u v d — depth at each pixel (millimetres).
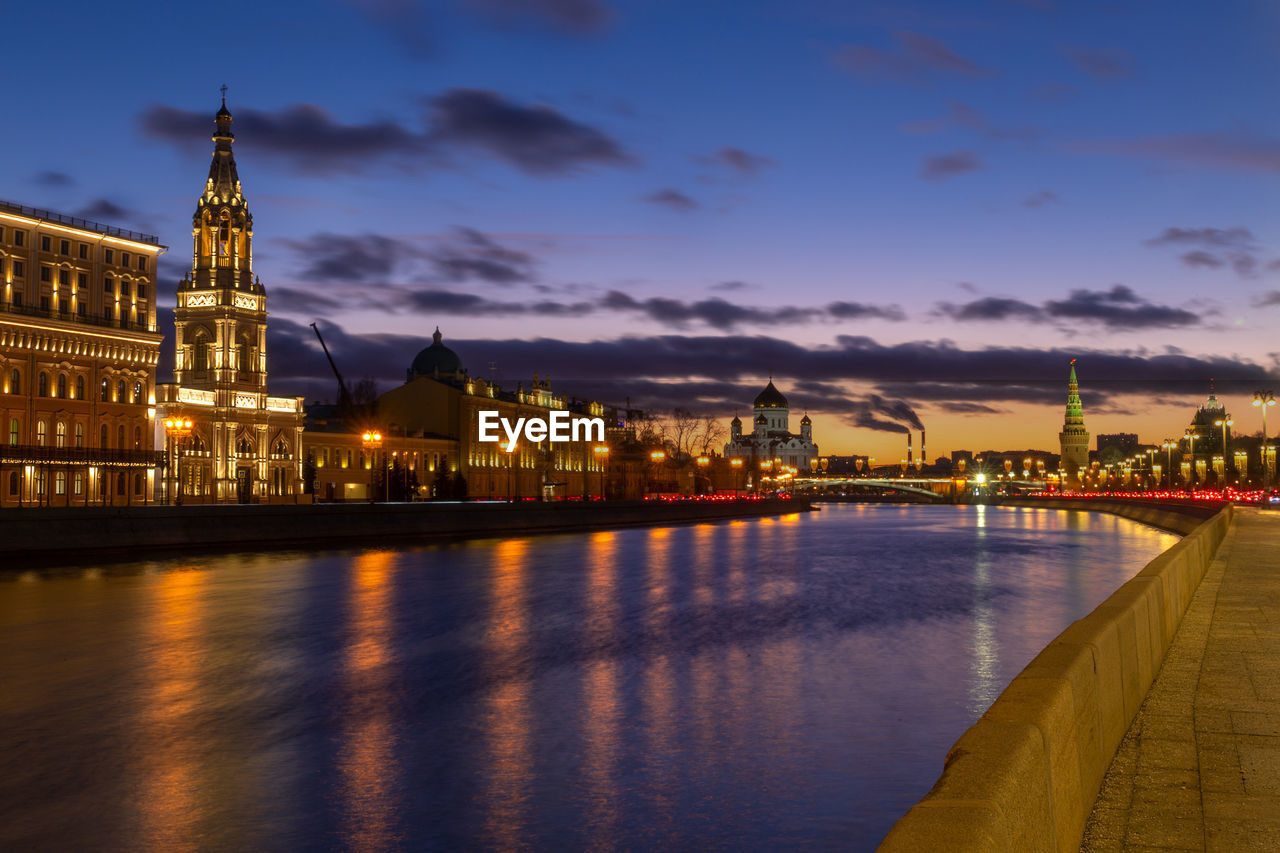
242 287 126625
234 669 29203
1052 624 38719
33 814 16953
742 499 180000
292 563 65000
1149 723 11984
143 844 15656
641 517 133125
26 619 38906
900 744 20875
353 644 33656
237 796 17812
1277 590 26312
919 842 4496
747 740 21234
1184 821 8453
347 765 19609
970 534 115625
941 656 31344
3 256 97375
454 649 32688
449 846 15547
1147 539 104062
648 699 25125
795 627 37812
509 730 22141
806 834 15906
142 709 24234
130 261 110188
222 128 129500
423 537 93125
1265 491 123750
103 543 66250
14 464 94812
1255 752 10609
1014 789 5426
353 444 141375
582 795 17812
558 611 42156
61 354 101750
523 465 178750
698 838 15781
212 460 120812
